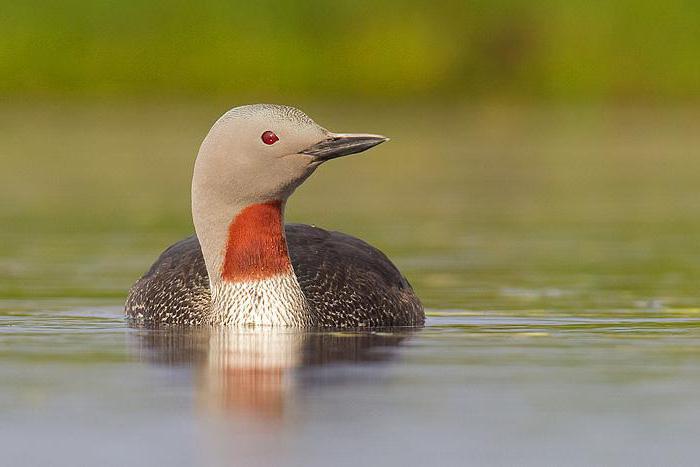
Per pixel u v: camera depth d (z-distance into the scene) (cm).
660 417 764
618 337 1058
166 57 4000
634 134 3622
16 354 971
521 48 4072
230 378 873
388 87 4038
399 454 684
